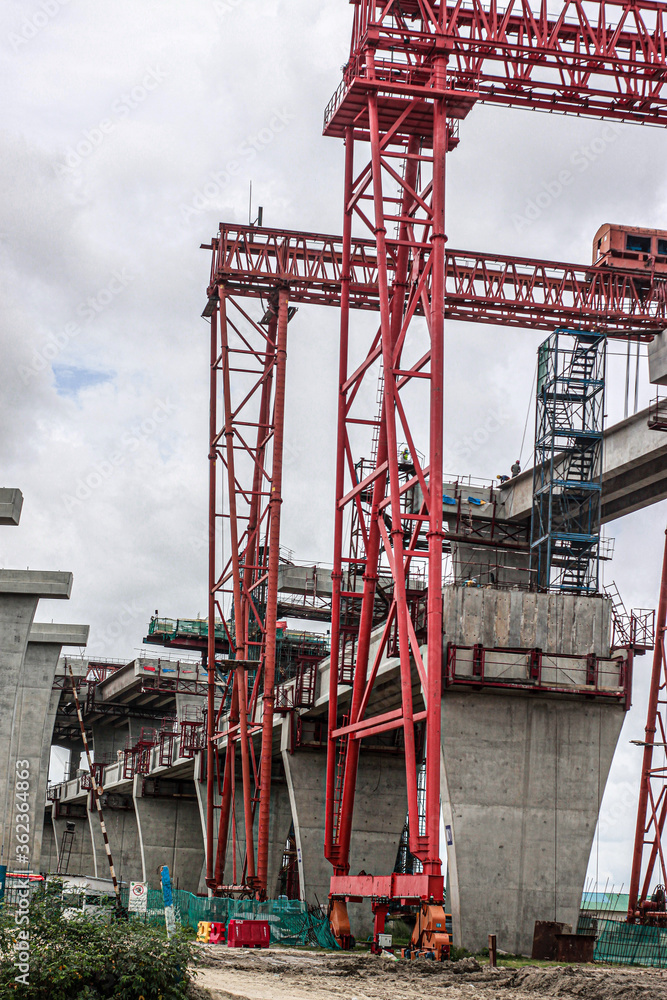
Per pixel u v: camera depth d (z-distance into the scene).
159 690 103.81
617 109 50.59
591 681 50.47
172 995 23.48
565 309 63.47
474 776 49.59
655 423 60.22
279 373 60.47
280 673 79.56
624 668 50.81
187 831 99.19
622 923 50.94
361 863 60.19
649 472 66.62
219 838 65.25
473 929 48.25
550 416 65.06
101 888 55.84
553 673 50.31
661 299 65.00
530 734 50.25
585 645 51.34
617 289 64.31
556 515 68.12
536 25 48.59
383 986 33.44
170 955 24.02
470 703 50.25
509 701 50.41
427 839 41.44
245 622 63.41
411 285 51.72
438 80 47.12
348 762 49.12
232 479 62.91
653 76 49.56
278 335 60.72
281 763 80.19
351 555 63.41
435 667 42.41
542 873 49.06
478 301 62.66
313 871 60.72
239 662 60.12
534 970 35.53
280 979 33.88
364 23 48.41
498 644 50.69
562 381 64.50
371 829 60.72
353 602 64.44
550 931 45.91
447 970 37.19
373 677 48.53
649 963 47.66
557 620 51.34
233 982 31.78
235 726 64.38
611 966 44.53
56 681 116.75
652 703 63.34
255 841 79.31
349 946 47.25
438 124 46.84
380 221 46.03
